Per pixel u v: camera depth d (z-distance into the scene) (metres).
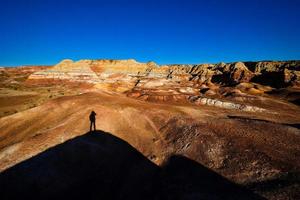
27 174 14.18
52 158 15.75
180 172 15.20
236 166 14.73
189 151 17.38
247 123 22.45
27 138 20.33
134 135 21.25
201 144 17.80
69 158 16.09
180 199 12.39
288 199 11.01
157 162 17.02
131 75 120.62
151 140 20.42
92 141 18.67
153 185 14.49
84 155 16.66
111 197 13.82
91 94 36.34
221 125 21.48
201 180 13.95
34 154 16.36
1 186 13.49
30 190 13.26
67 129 20.47
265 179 13.03
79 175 15.01
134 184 14.77
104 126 21.94
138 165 16.89
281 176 12.99
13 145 17.64
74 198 13.34
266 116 34.44
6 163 15.35
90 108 25.77
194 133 19.66
